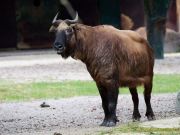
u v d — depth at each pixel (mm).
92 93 55500
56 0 109312
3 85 60656
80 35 34312
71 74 70625
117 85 34875
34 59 90875
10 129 36969
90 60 34656
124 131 29406
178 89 56125
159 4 83750
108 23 109000
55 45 33688
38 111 45094
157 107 44469
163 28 85250
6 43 107750
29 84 61250
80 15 110062
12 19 107812
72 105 47750
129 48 35219
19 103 50000
